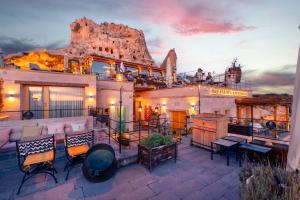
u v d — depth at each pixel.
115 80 12.17
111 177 3.49
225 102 12.66
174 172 3.77
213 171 3.82
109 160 3.51
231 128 6.01
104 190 3.00
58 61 13.65
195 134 5.83
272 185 1.91
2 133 4.75
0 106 7.49
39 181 3.32
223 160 4.53
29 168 3.41
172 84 15.71
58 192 2.92
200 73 14.45
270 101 11.62
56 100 9.16
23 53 11.40
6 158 4.23
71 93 9.56
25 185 3.16
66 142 3.69
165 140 4.29
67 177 3.44
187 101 11.48
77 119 6.43
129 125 12.79
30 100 8.59
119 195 2.84
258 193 1.72
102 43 38.00
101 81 11.50
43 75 8.67
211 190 3.01
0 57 8.13
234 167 4.05
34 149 3.26
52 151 3.56
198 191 2.97
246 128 5.63
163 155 4.12
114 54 37.97
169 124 12.92
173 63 24.30
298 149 2.00
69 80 9.34
